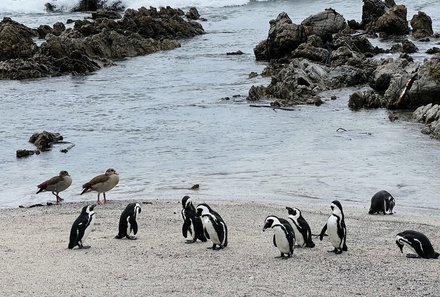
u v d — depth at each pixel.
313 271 14.79
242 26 74.25
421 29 62.97
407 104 38.44
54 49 55.44
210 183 25.62
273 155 29.64
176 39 67.88
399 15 64.12
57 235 18.41
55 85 48.62
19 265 15.33
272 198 23.39
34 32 66.25
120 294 13.29
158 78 50.00
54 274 14.60
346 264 15.34
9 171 28.42
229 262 15.43
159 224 19.44
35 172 28.20
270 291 13.47
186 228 17.33
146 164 28.89
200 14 82.62
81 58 53.78
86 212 17.00
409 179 25.55
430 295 13.38
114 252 16.36
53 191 23.28
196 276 14.41
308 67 45.72
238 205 21.97
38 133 33.72
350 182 25.34
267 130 34.34
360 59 48.44
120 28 66.44
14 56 56.22
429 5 80.06
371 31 65.25
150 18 67.38
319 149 30.39
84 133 35.00
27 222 20.16
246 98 41.72
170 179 26.39
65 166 29.05
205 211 16.75
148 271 14.77
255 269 14.91
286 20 55.69
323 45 55.66
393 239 17.94
